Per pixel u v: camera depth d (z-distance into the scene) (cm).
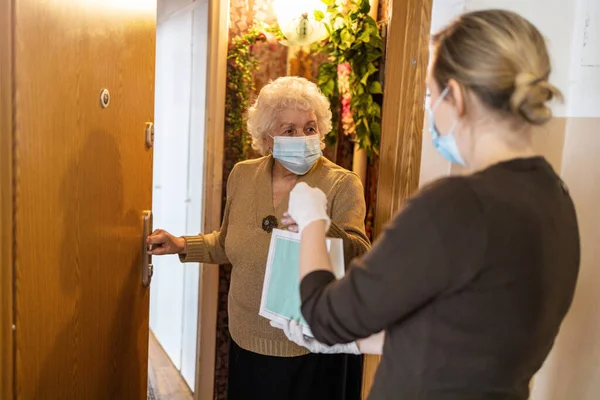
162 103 329
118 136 148
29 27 102
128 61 152
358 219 158
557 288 83
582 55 150
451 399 82
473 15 85
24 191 104
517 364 82
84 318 134
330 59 243
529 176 82
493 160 84
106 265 145
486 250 76
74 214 125
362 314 80
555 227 81
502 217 76
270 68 239
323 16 221
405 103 178
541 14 153
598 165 143
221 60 231
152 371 306
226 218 183
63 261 122
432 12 171
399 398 86
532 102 79
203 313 248
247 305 166
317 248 93
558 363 155
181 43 286
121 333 160
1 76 98
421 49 174
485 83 80
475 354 80
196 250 181
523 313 79
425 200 78
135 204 164
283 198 165
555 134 156
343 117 239
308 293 89
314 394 166
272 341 163
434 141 92
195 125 263
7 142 100
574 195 152
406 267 77
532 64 80
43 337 115
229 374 183
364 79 216
